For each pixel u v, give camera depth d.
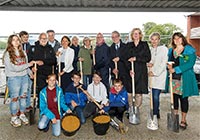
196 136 3.14
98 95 3.68
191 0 5.39
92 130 3.37
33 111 3.57
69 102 3.58
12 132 3.29
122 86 3.66
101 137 3.12
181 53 3.21
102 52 4.32
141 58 3.51
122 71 3.85
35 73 3.56
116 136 3.15
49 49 3.74
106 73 4.35
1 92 5.65
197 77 5.95
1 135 3.19
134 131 3.33
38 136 3.16
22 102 3.55
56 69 4.08
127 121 3.73
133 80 3.56
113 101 3.61
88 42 4.62
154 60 3.51
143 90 3.59
